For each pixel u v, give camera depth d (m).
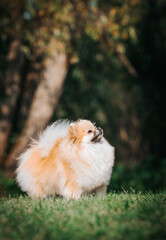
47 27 10.44
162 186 12.57
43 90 11.26
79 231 3.65
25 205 5.08
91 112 16.50
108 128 18.48
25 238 3.54
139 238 3.45
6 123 12.09
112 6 11.22
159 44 16.08
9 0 10.50
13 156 11.20
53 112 11.55
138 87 18.30
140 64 17.84
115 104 18.47
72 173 5.45
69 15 10.27
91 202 4.88
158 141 20.11
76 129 5.53
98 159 5.48
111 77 17.30
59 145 5.71
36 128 11.20
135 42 15.54
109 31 10.62
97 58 15.21
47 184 5.82
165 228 3.65
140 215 4.10
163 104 18.91
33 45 11.30
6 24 10.76
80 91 15.77
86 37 13.68
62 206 4.73
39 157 6.00
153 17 15.23
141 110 19.28
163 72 18.06
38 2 10.07
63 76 11.35
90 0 10.78
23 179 6.08
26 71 13.30
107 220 3.91
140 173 13.88
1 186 10.51
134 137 20.89
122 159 19.84
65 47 10.56
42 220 4.06
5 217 4.20
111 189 9.32
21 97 13.10
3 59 13.41
